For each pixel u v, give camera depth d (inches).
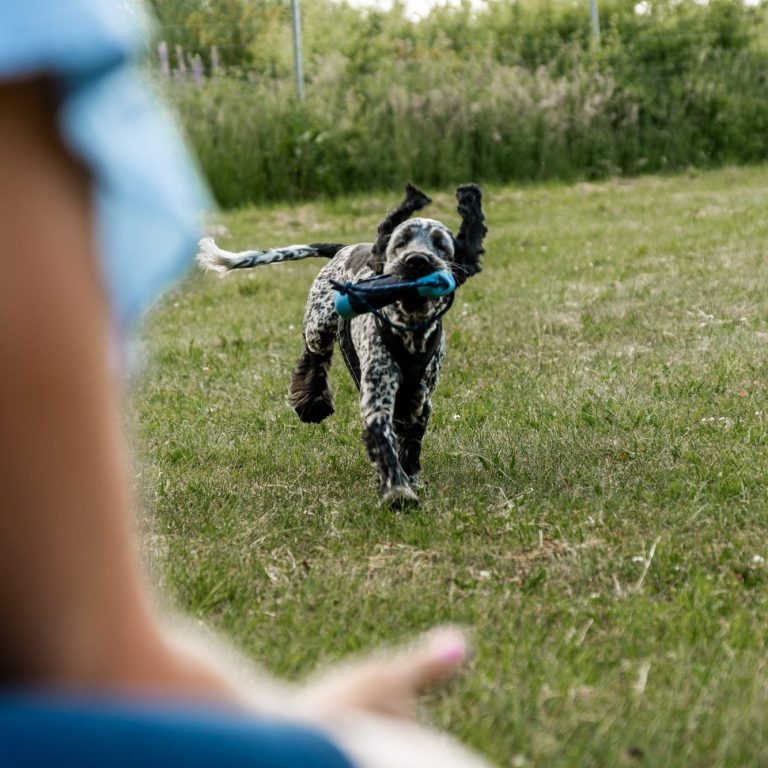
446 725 118.6
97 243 16.4
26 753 15.1
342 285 206.1
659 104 869.8
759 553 181.6
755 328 360.5
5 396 15.5
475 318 396.5
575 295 431.8
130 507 17.5
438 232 220.2
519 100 832.3
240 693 18.3
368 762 15.9
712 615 155.7
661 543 183.9
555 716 122.3
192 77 809.5
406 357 220.2
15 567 15.6
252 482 230.7
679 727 118.9
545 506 206.8
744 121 874.8
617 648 143.9
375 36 962.1
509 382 304.7
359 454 249.1
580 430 255.6
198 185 17.9
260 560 183.5
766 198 677.3
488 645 140.4
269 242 627.2
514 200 752.3
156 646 17.0
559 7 970.1
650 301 407.8
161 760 15.3
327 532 195.8
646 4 955.3
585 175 836.6
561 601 162.4
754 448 237.6
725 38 926.4
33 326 15.7
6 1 14.9
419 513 203.8
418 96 815.1
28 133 15.6
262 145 787.4
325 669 133.6
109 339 16.6
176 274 17.2
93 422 16.0
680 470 225.0
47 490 15.7
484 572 175.8
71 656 15.9
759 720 121.0
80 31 15.1
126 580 16.3
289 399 273.6
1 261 15.6
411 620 154.6
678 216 631.2
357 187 796.6
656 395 283.3
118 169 16.2
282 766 15.5
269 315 424.8
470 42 943.0
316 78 837.8
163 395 309.3
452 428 262.7
